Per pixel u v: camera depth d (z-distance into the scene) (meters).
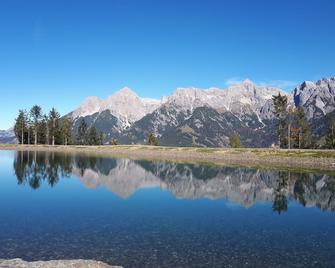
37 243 28.86
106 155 160.50
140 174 86.44
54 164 105.62
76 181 71.25
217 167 105.06
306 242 30.84
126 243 29.25
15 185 64.12
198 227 35.66
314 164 110.06
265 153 131.00
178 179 77.81
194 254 26.80
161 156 160.50
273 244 30.00
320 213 44.09
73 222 36.75
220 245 29.31
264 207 47.72
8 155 144.88
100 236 31.30
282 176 83.19
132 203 48.81
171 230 34.06
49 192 57.28
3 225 35.12
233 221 38.84
